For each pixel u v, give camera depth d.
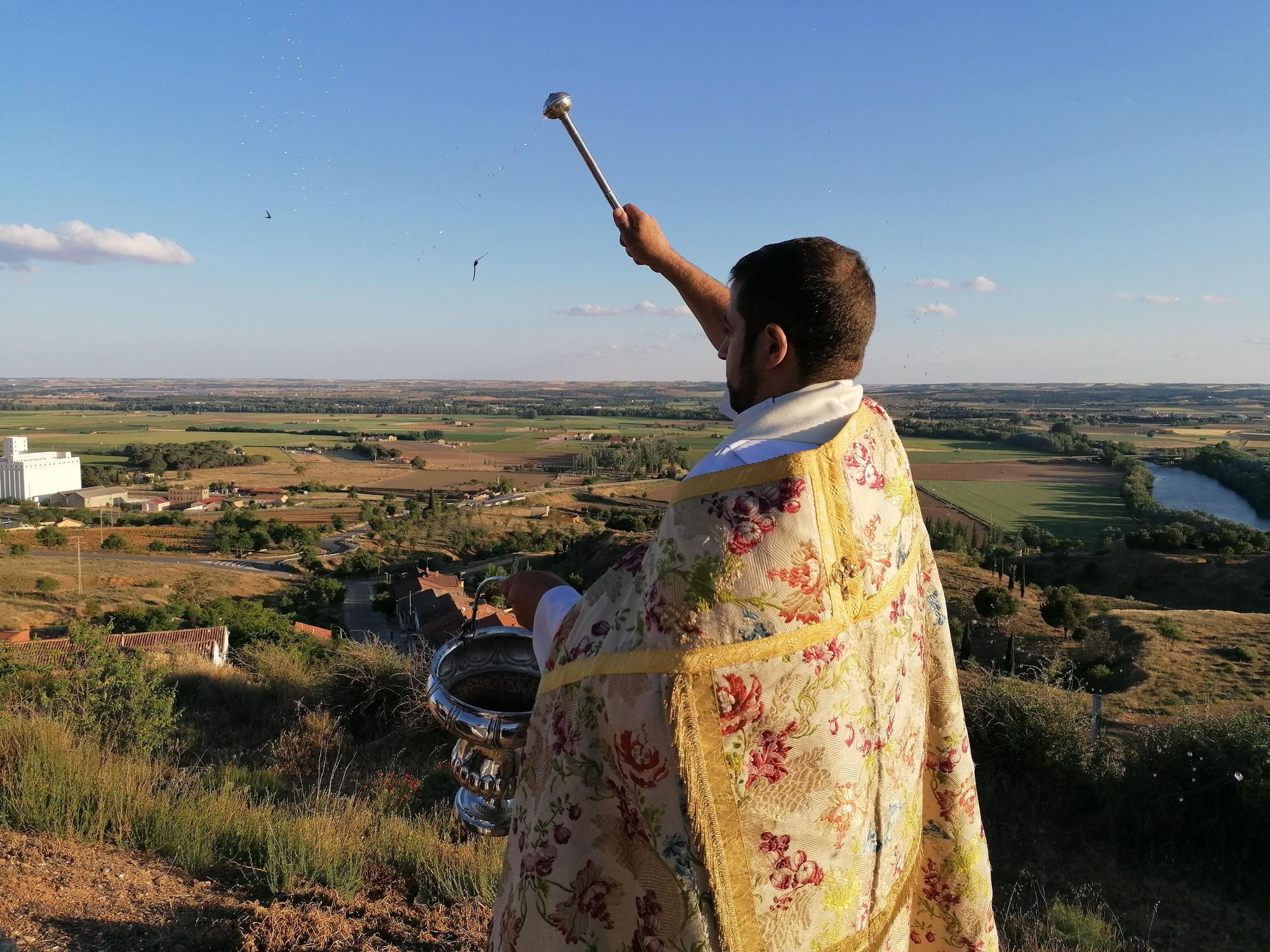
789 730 0.82
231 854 3.69
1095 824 7.96
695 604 0.80
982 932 1.12
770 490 0.83
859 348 0.95
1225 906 6.90
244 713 9.25
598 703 0.85
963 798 1.11
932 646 1.09
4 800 3.81
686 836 0.80
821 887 0.85
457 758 1.22
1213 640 28.27
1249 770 7.46
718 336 1.36
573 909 0.86
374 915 3.04
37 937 2.60
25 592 51.44
